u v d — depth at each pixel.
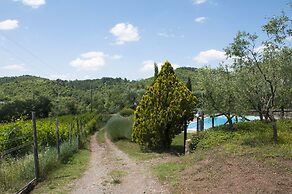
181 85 17.42
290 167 9.20
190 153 14.58
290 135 13.98
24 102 46.84
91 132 36.81
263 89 13.11
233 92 14.48
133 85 81.81
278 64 11.86
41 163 11.30
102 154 18.72
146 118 17.94
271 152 10.86
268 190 7.82
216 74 17.05
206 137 15.93
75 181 10.69
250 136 14.78
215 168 10.36
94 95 78.94
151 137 17.95
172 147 18.47
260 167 9.51
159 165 12.89
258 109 14.20
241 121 20.88
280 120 18.80
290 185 8.01
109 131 28.81
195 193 8.54
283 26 11.38
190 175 10.38
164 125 17.27
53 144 19.52
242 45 12.25
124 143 23.70
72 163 14.24
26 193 9.08
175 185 9.62
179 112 16.84
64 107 55.69
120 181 10.73
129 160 15.47
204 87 17.14
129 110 49.69
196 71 18.28
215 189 8.52
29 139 15.59
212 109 17.28
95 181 10.77
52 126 21.14
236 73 13.79
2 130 14.88
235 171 9.61
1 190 8.41
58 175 11.37
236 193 7.95
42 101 50.75
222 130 16.97
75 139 22.17
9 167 9.98
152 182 10.37
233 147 12.75
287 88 12.22
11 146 14.63
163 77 17.59
